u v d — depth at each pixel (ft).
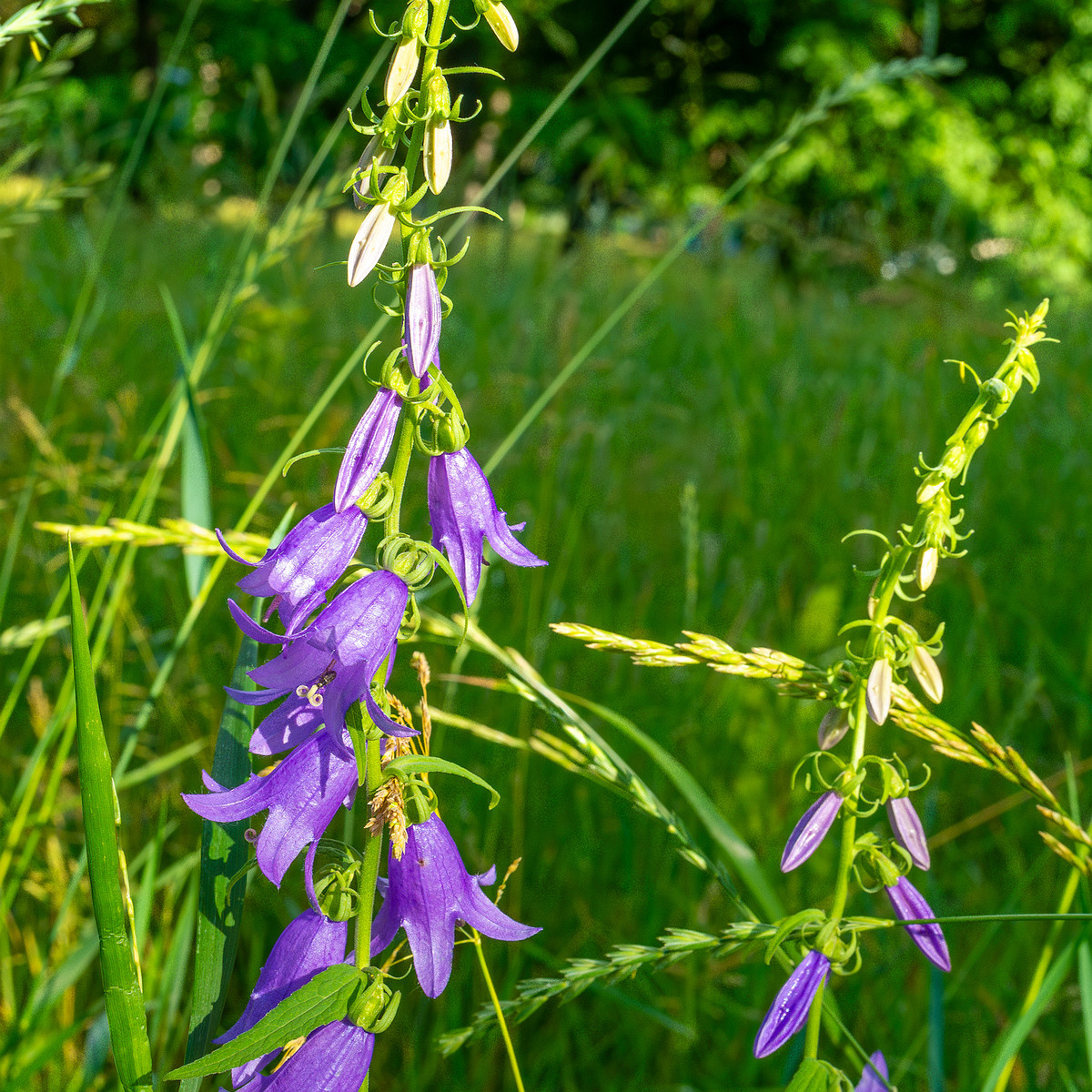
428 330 0.88
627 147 11.94
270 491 2.61
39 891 1.67
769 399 4.26
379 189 0.87
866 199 13.16
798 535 3.17
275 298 4.27
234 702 1.09
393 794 0.91
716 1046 1.68
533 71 12.81
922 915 1.00
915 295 5.18
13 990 1.59
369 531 1.60
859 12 13.56
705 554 2.71
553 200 8.95
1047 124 14.80
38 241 4.82
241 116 5.24
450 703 1.95
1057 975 1.24
